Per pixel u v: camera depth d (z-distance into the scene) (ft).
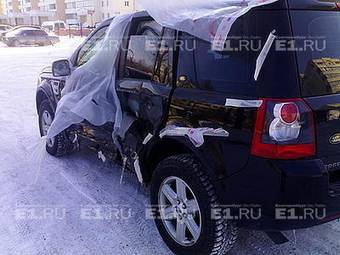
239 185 8.25
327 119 7.95
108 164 15.93
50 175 14.96
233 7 8.77
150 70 10.71
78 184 14.14
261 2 8.02
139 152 10.84
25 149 18.19
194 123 9.00
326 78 8.22
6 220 11.83
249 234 10.68
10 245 10.60
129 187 13.80
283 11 7.90
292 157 7.74
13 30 93.25
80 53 14.47
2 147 18.56
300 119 7.69
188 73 9.39
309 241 10.32
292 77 7.77
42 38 88.84
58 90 15.65
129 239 10.71
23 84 37.01
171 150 10.32
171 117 9.63
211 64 8.85
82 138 14.47
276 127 7.68
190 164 9.02
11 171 15.52
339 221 11.22
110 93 12.04
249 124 7.95
